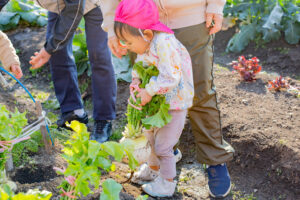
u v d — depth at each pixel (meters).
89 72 4.70
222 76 4.41
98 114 3.41
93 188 2.27
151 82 2.18
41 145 2.81
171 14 2.33
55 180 2.36
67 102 3.59
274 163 2.90
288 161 2.83
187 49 2.37
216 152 2.63
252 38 6.03
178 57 2.17
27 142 2.69
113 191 1.69
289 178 2.77
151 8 2.11
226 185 2.70
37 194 1.58
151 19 2.11
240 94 3.89
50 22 3.44
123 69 4.58
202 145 2.64
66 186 1.80
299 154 2.81
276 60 5.57
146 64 2.29
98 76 3.27
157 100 2.25
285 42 5.85
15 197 1.49
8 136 1.87
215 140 2.62
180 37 2.35
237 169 3.08
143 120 2.22
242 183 2.96
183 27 2.33
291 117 3.38
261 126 3.25
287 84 3.91
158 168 2.71
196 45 2.36
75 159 1.69
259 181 2.92
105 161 1.74
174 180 2.92
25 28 6.02
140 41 2.16
